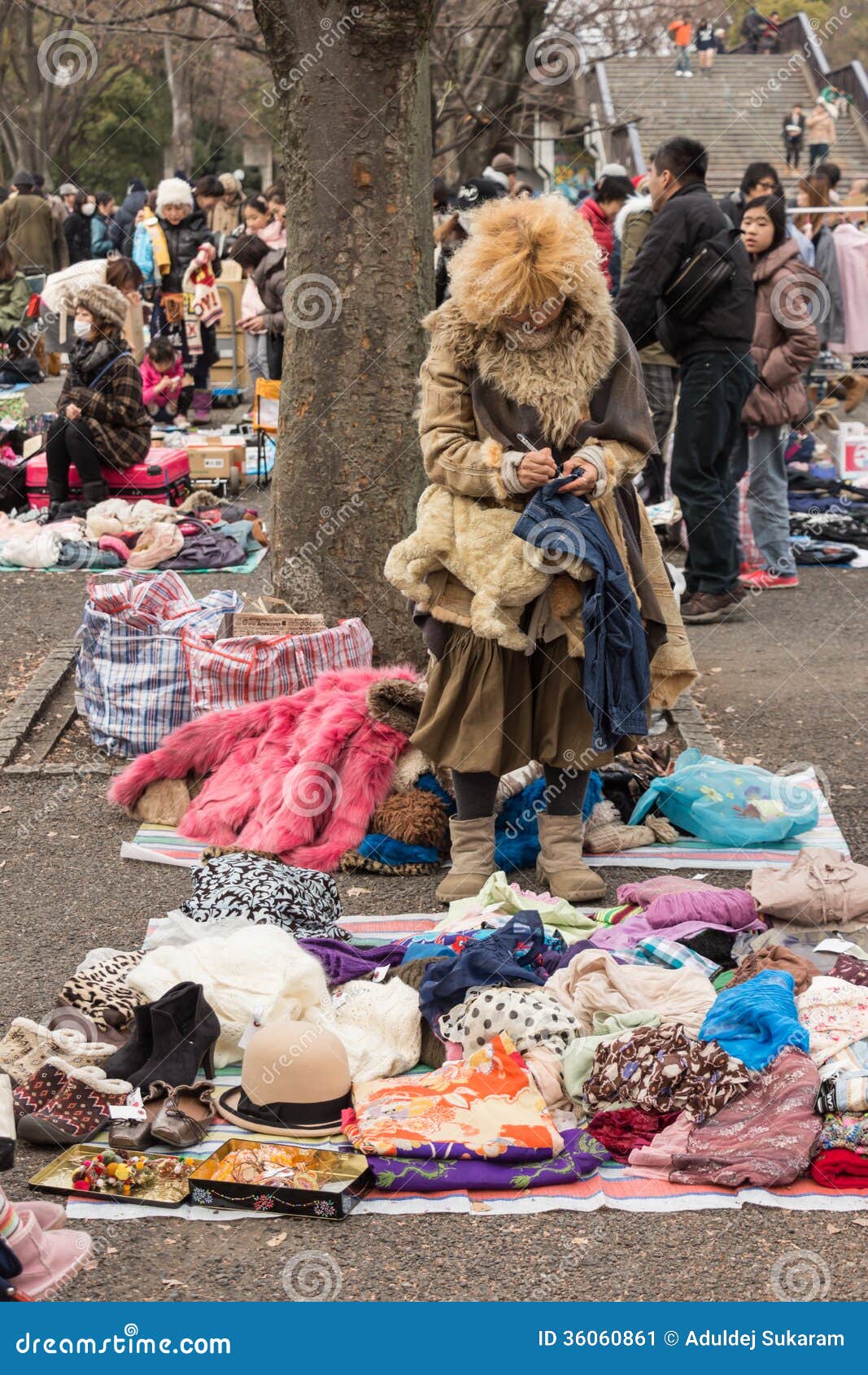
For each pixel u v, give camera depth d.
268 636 6.21
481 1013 3.88
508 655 4.81
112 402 10.28
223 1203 3.34
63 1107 3.66
